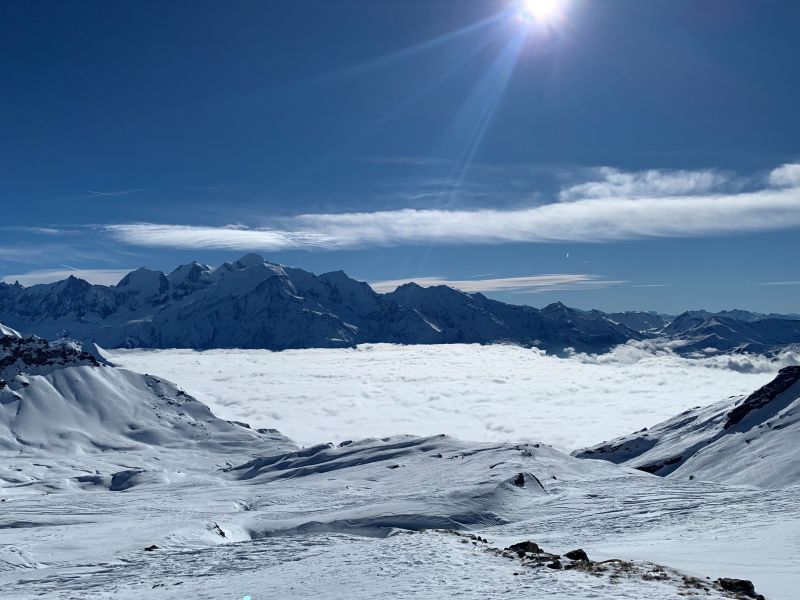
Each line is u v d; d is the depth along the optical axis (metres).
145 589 33.81
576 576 22.94
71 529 89.06
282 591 27.31
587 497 92.56
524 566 26.59
